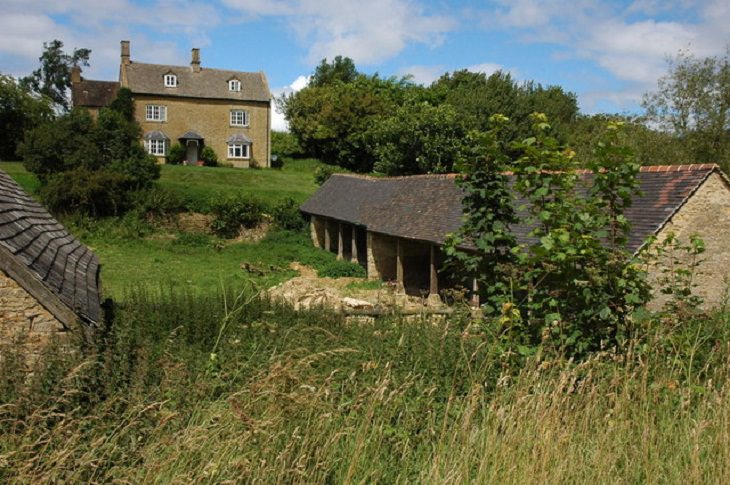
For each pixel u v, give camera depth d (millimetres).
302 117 61062
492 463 4152
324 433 4324
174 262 27750
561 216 6055
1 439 4094
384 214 25547
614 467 4246
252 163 53875
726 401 4852
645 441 4363
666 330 6023
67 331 6801
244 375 6207
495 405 4801
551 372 5020
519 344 5832
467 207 6738
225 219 34969
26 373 5555
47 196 32469
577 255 5719
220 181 42844
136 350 6211
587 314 5754
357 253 31438
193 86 51688
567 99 54125
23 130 45625
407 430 4730
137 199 34594
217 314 9930
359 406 4629
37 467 3797
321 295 17031
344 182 35219
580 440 4527
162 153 50312
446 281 23484
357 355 6172
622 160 6070
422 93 55188
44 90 72312
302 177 49031
